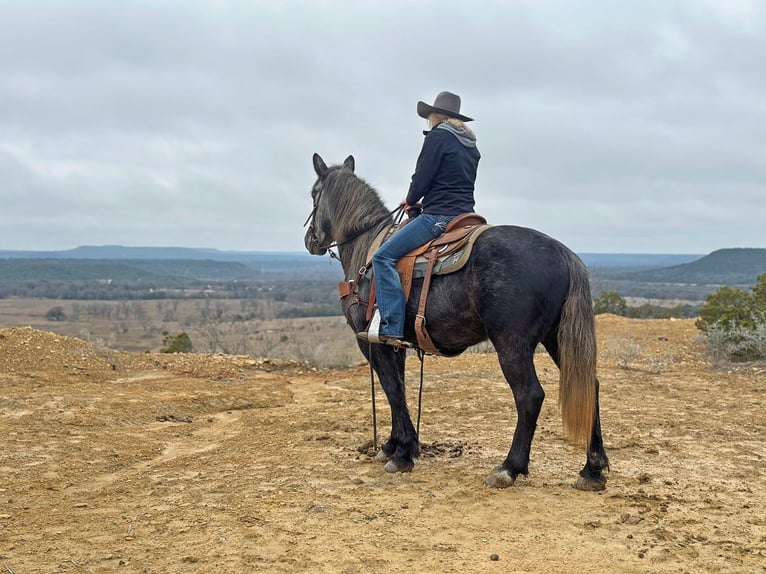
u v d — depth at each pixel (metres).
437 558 4.03
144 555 4.14
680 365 12.10
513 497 5.06
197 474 6.01
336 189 6.44
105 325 86.19
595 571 3.86
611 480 5.48
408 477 5.68
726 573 3.81
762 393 9.38
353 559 4.02
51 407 8.62
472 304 5.16
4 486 5.57
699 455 6.23
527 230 5.22
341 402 9.78
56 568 3.96
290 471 5.91
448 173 5.66
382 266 5.54
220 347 43.00
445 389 10.37
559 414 8.27
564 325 4.87
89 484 5.82
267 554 4.10
